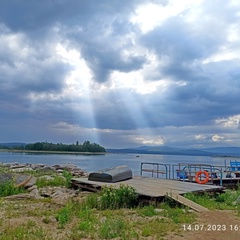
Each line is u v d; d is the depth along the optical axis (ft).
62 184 60.23
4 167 93.15
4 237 23.34
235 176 78.79
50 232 25.64
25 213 33.42
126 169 59.41
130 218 31.12
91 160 243.19
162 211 34.71
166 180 57.98
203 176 72.74
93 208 37.55
